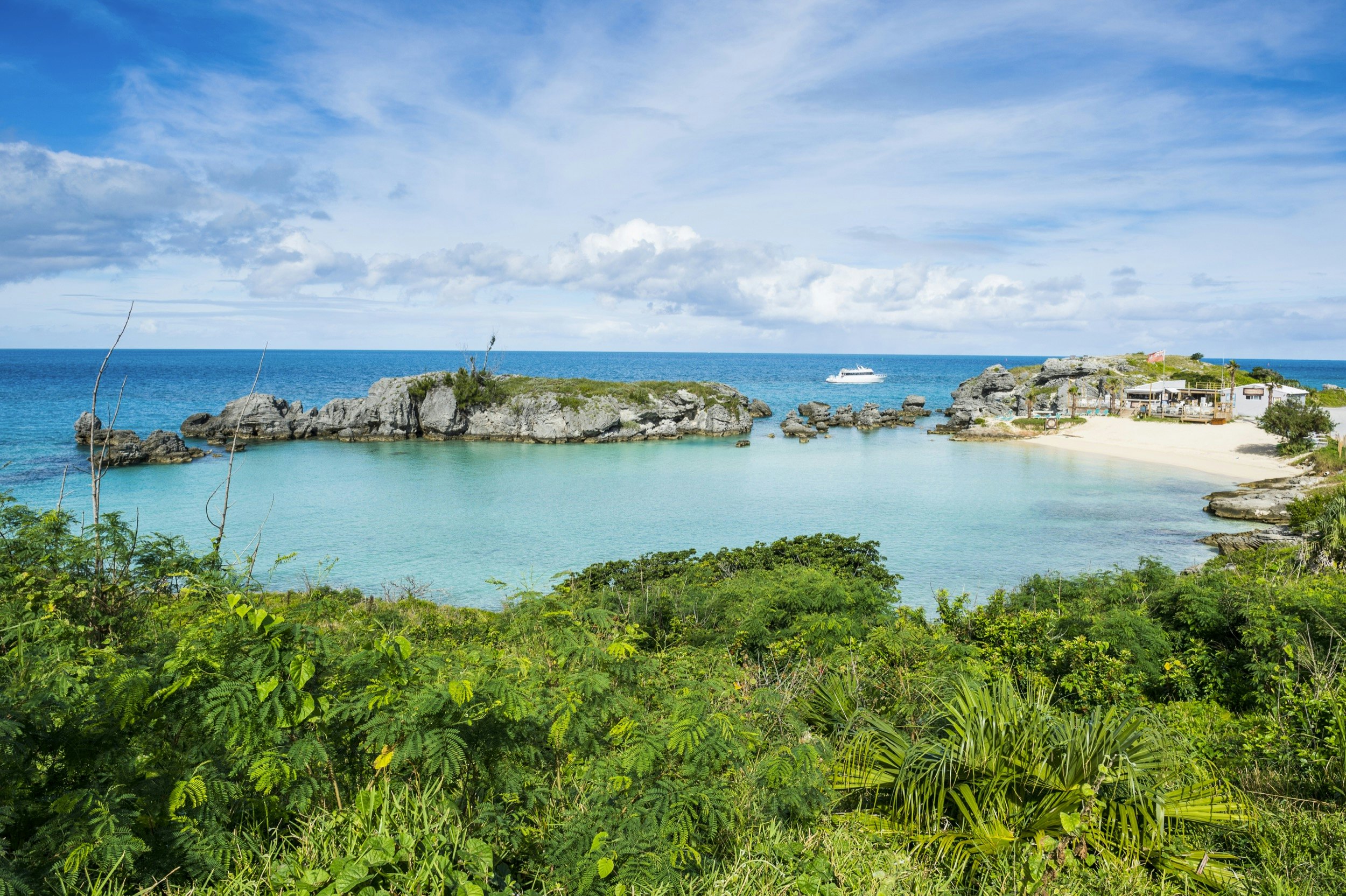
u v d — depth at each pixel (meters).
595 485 53.00
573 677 5.23
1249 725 8.48
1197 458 64.56
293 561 32.03
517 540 36.47
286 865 3.96
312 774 4.51
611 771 4.73
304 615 6.45
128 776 3.97
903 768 6.00
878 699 8.07
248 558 10.84
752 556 20.34
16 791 3.66
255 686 4.17
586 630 6.13
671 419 84.50
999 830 5.34
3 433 72.25
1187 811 5.67
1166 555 32.72
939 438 84.31
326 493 49.22
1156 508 44.16
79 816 3.63
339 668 4.77
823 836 5.36
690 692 5.20
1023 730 5.96
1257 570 18.14
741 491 50.50
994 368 117.31
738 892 4.46
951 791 5.69
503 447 75.69
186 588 7.71
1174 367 114.25
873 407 99.06
